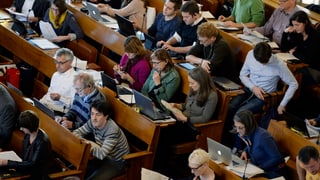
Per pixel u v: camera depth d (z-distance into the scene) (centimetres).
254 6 1016
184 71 848
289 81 839
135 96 779
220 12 1125
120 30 982
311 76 891
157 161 802
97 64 1003
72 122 797
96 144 744
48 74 921
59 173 692
